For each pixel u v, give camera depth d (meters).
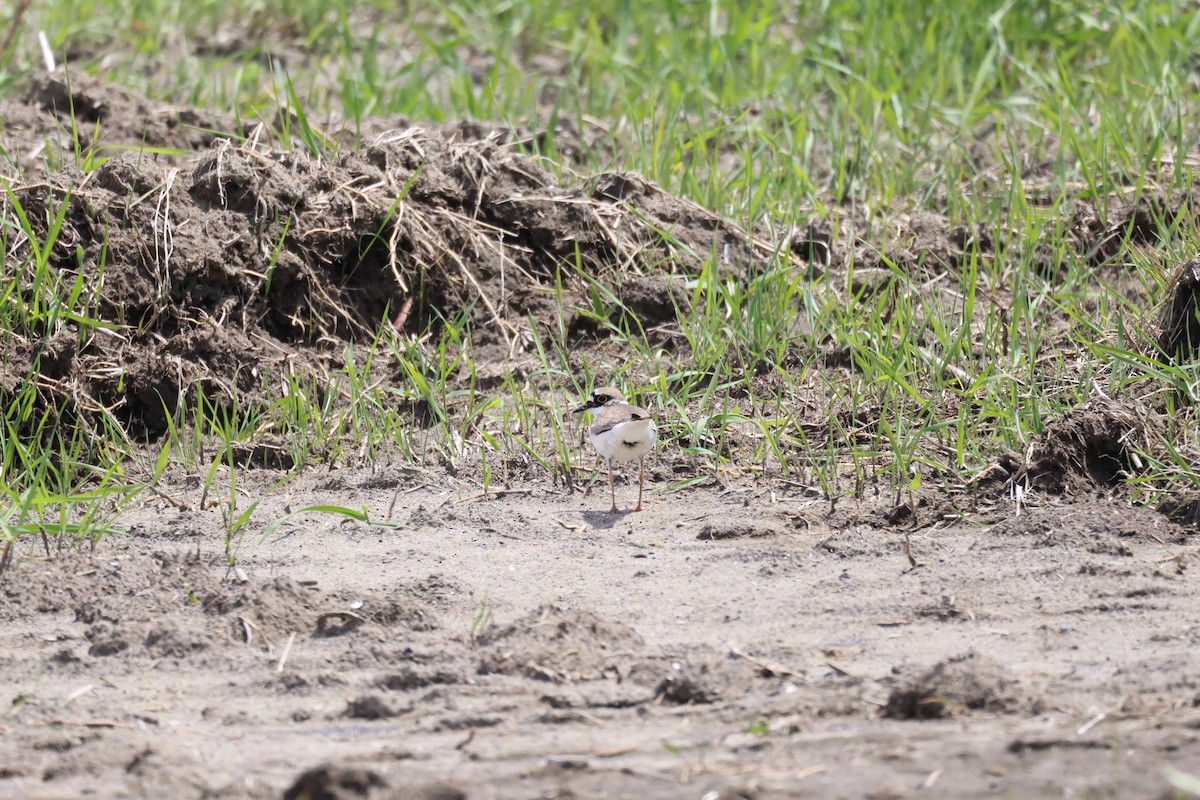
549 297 23.44
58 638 14.48
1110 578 15.37
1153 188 25.16
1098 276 23.77
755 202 25.02
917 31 32.22
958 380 21.08
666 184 25.84
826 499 18.55
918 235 24.83
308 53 35.47
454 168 24.38
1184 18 31.69
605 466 19.98
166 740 12.05
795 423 20.38
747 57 33.31
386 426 20.75
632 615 14.84
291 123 27.20
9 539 16.30
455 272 23.33
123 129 26.30
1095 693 12.23
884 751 11.11
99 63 32.50
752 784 10.62
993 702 11.95
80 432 20.12
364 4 38.00
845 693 12.47
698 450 19.78
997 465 18.69
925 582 15.50
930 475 18.95
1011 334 22.08
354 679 13.33
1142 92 29.06
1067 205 25.38
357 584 15.91
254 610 14.56
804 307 23.02
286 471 20.02
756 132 27.50
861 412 20.61
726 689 12.69
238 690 13.17
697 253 23.97
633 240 24.14
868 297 23.39
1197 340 20.50
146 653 13.96
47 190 21.55
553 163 25.80
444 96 33.09
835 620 14.52
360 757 11.53
